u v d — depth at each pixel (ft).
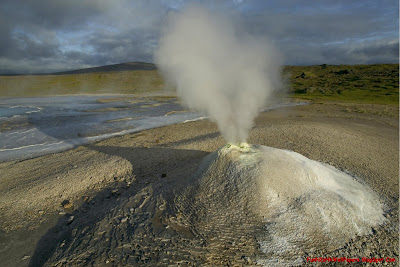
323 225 21.26
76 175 34.37
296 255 18.93
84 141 54.13
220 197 23.24
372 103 122.52
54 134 60.03
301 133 55.42
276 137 52.21
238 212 21.76
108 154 43.29
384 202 27.09
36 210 27.40
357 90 165.17
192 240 19.48
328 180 26.37
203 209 22.38
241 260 18.10
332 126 65.92
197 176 26.58
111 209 24.67
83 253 19.34
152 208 23.84
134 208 24.18
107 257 18.61
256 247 19.12
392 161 40.01
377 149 46.42
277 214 21.53
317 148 45.03
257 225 20.75
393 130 65.00
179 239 19.62
